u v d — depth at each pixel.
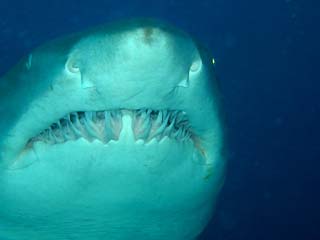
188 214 2.56
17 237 2.67
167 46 1.50
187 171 2.15
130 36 1.47
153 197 2.18
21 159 2.04
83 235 2.61
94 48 1.54
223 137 2.22
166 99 1.70
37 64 1.87
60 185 2.04
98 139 1.85
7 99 2.04
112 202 2.17
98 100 1.67
